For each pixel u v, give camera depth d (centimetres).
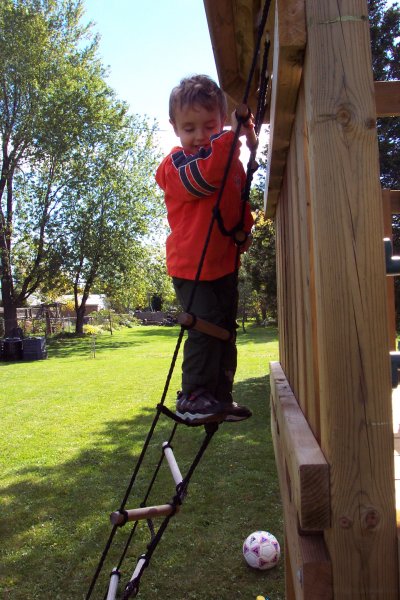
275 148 196
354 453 117
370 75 120
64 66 2555
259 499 558
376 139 119
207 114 175
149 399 1118
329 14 121
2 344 2048
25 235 2594
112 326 3772
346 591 117
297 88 149
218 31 257
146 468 670
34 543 491
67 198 2602
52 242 2598
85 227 2594
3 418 984
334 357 118
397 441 225
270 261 1262
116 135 2622
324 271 119
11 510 561
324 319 119
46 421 948
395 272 132
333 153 119
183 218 176
